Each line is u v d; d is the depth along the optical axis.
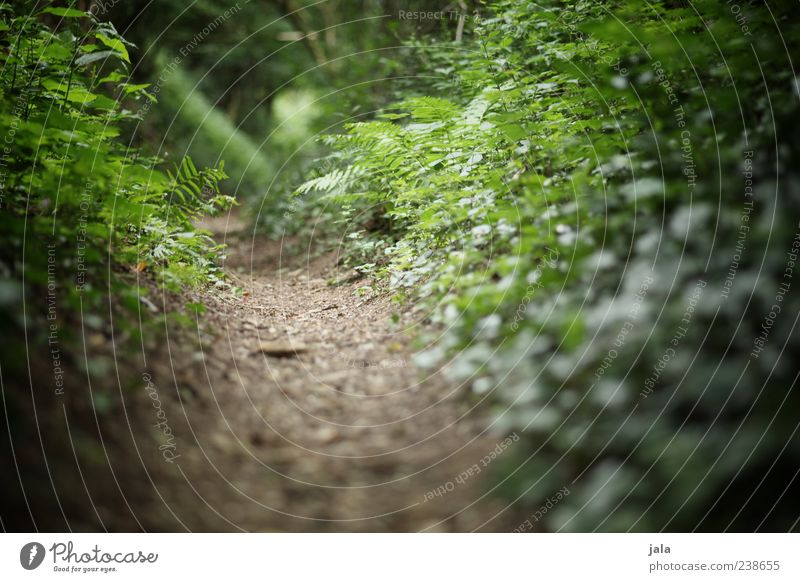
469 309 3.97
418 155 6.30
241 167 18.12
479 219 4.86
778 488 2.34
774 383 2.42
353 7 15.29
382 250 6.98
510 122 5.19
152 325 3.72
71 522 2.39
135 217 4.73
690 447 2.40
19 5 5.27
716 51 3.96
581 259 3.65
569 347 3.13
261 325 4.81
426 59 9.76
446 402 3.46
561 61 4.86
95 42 6.94
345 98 11.80
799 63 3.54
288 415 3.49
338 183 7.39
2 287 2.86
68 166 3.96
